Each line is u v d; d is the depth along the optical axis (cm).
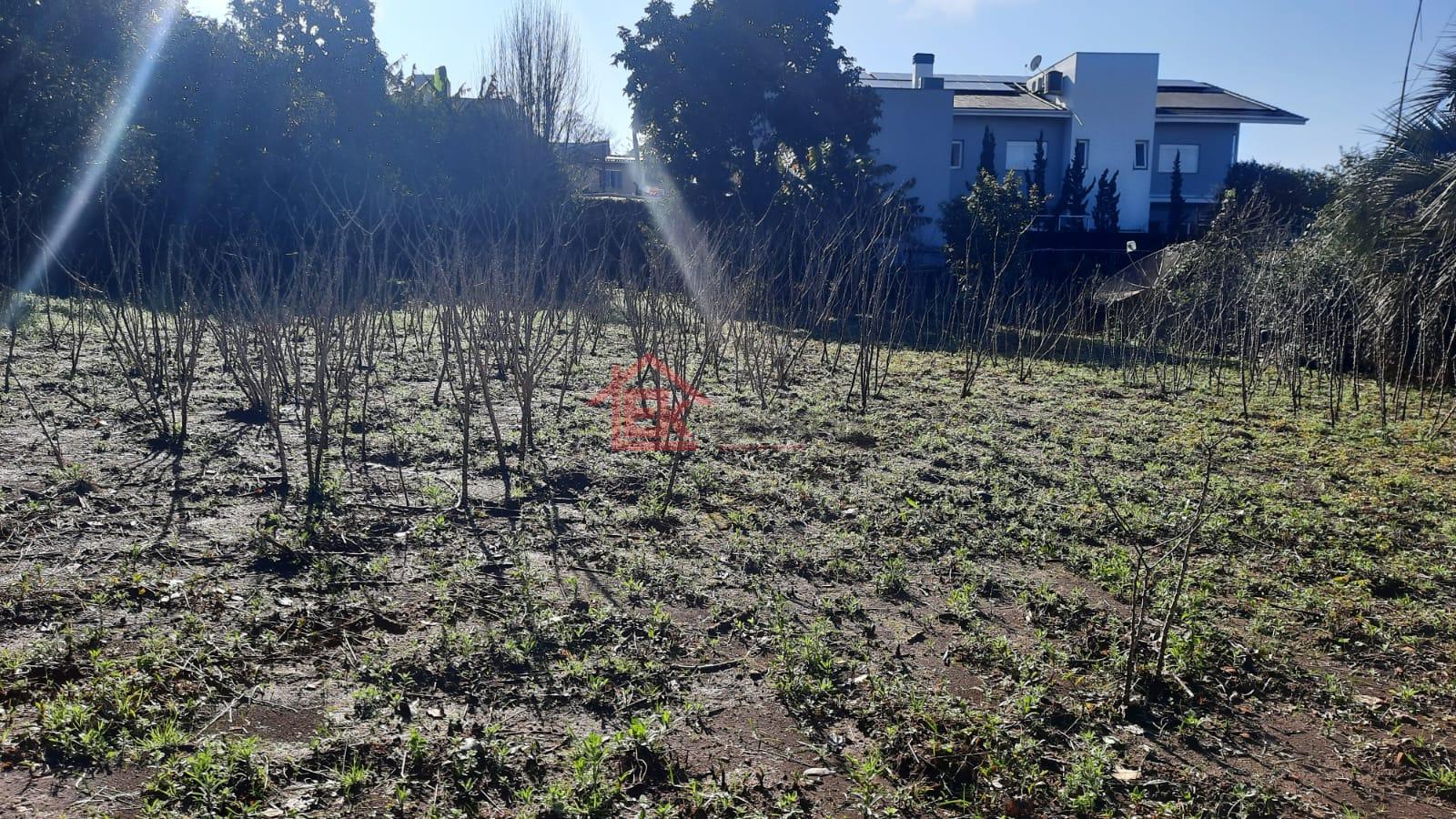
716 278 1107
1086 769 325
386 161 1966
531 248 973
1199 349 1384
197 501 524
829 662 391
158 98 1755
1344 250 1176
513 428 739
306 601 415
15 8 1498
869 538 547
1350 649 443
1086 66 3159
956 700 371
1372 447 866
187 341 961
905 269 1814
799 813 301
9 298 970
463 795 295
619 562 483
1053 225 3019
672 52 2170
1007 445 808
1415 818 322
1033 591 488
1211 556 554
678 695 363
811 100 2173
